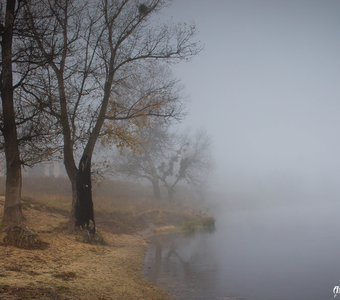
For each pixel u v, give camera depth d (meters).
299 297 12.80
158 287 13.48
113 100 20.72
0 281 9.85
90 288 10.95
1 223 16.52
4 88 16.47
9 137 16.80
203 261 18.75
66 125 18.81
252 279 15.11
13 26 15.38
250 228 33.53
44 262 12.98
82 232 19.03
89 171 19.66
